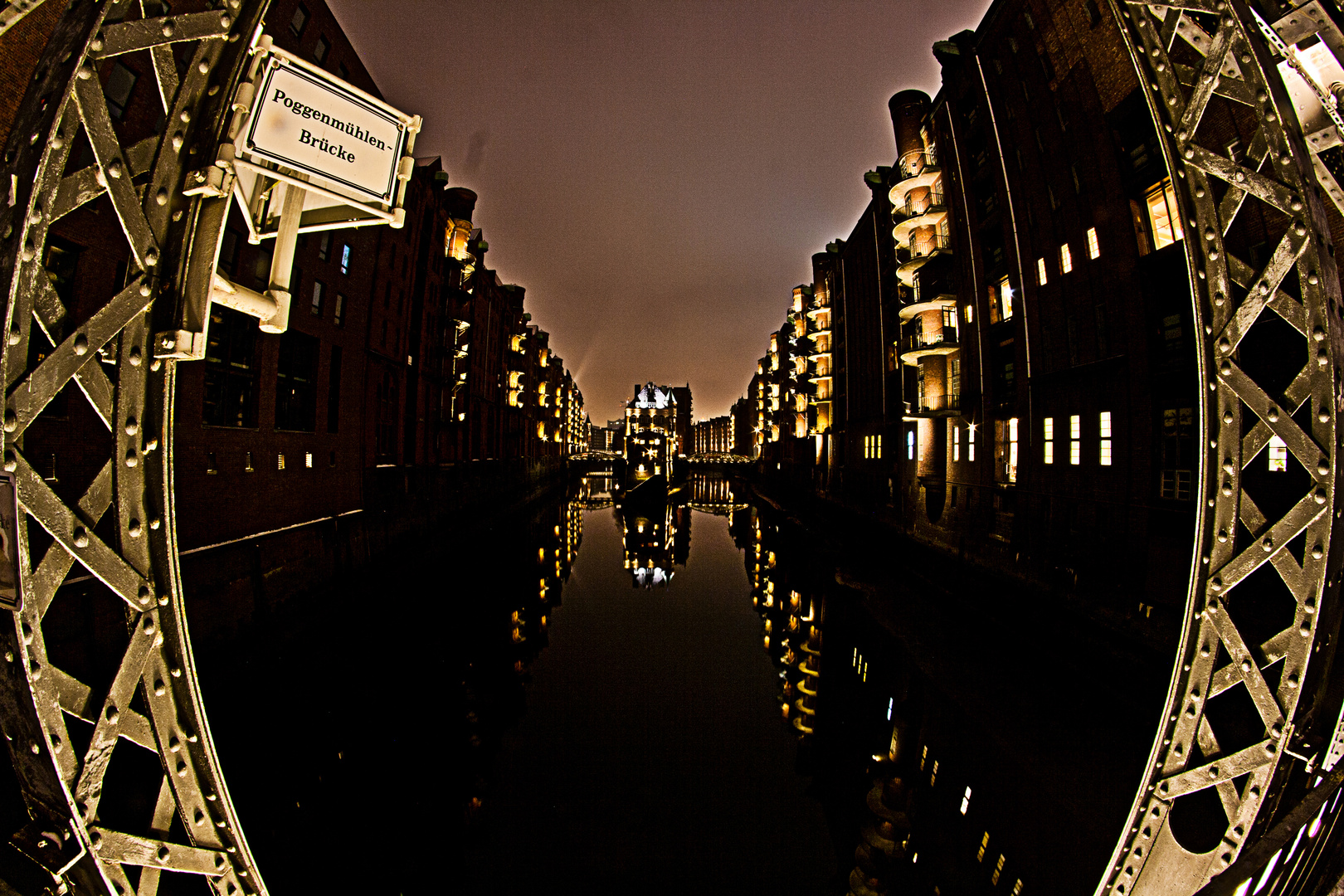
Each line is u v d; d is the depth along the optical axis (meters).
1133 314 15.82
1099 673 13.59
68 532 2.03
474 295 44.09
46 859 2.08
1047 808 9.44
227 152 2.14
